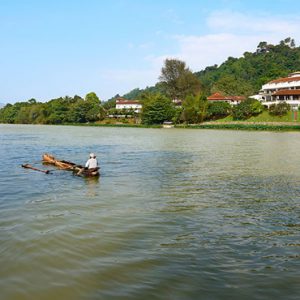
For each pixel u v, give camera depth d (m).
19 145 46.34
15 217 12.34
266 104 116.75
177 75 146.50
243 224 11.71
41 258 8.82
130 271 8.16
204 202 14.77
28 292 7.20
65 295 7.11
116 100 182.38
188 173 22.88
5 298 6.95
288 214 12.95
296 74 138.88
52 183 19.38
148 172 23.39
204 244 9.87
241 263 8.61
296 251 9.41
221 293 7.16
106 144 48.34
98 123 142.62
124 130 99.44
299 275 7.98
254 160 29.89
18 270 8.15
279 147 43.03
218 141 54.31
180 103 145.12
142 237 10.40
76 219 12.13
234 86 170.62
